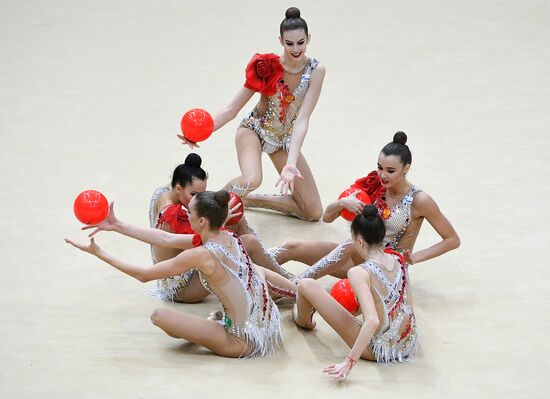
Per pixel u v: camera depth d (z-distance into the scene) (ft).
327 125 92.99
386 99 99.96
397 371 53.11
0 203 74.49
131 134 90.53
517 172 81.82
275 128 71.31
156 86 103.30
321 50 114.73
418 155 85.61
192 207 53.62
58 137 88.94
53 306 59.93
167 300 61.77
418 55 112.98
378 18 127.65
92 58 111.65
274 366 53.67
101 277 64.28
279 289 59.77
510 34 120.06
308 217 74.02
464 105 98.02
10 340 55.57
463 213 74.13
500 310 60.23
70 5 132.98
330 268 61.77
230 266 53.62
